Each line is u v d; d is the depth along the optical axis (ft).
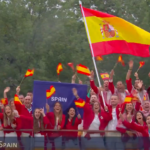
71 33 79.82
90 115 36.29
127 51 42.83
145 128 35.17
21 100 41.27
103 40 42.98
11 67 74.38
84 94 37.58
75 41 78.38
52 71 76.95
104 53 42.65
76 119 35.83
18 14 76.33
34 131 34.37
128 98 35.81
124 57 79.36
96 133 34.68
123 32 43.06
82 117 37.40
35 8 79.00
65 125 35.60
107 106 37.19
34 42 77.71
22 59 73.77
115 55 79.71
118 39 42.96
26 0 79.51
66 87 37.32
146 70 79.30
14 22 76.54
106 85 42.47
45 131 34.47
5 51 74.43
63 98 37.11
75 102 35.60
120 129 34.81
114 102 37.22
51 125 35.17
